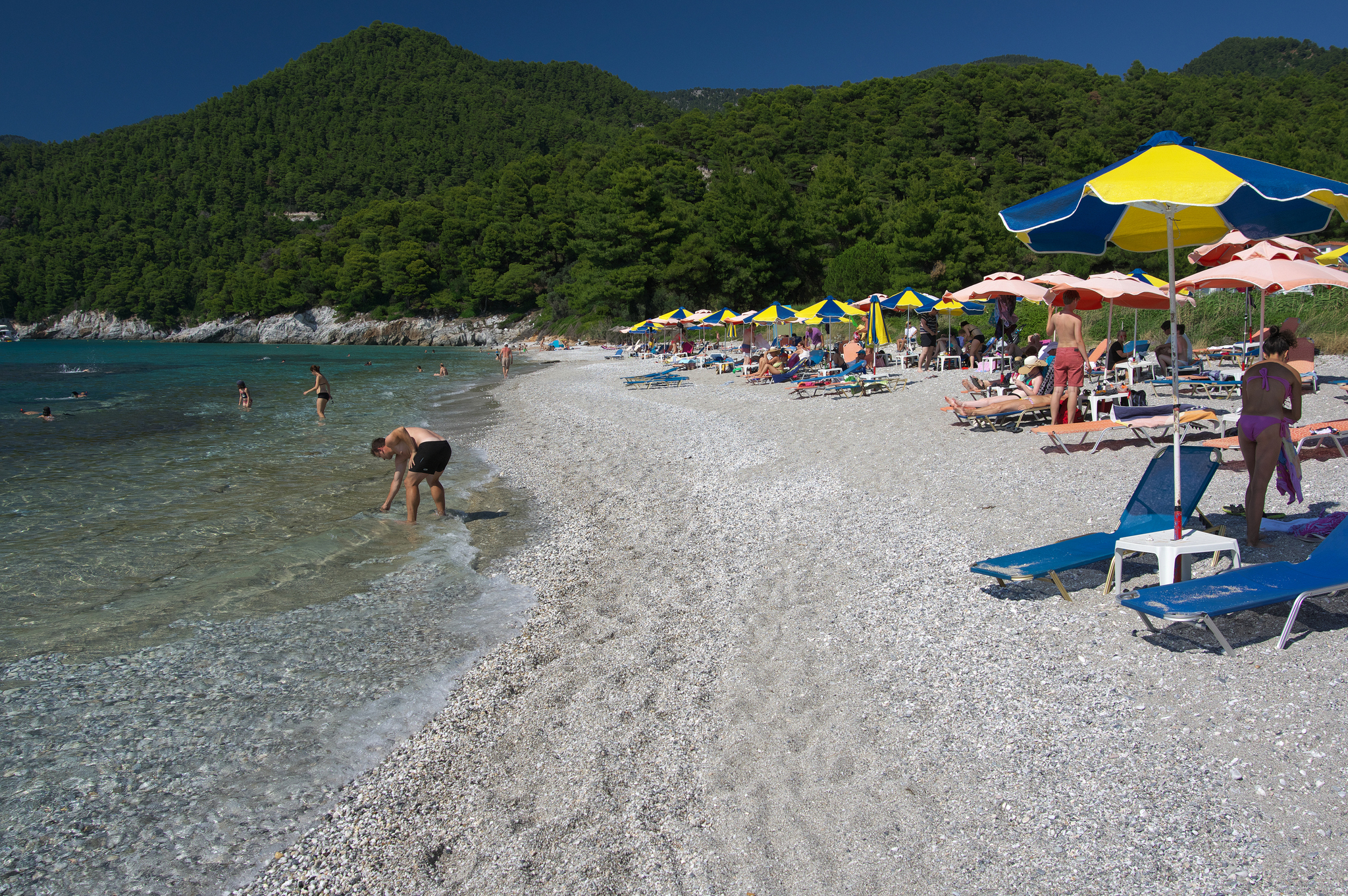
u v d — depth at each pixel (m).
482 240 97.44
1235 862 2.57
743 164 110.69
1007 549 5.84
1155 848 2.69
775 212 62.16
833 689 4.14
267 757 4.03
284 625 5.80
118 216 165.75
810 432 12.24
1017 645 4.32
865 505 7.70
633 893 2.81
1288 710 3.31
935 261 48.97
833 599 5.39
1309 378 10.98
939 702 3.87
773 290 64.19
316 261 110.12
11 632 5.77
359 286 100.94
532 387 27.33
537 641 5.28
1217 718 3.36
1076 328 9.34
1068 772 3.18
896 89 138.25
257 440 15.37
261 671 5.04
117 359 59.47
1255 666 3.70
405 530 8.40
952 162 84.25
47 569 7.21
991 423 10.75
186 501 9.88
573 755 3.80
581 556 7.15
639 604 5.77
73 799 3.72
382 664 5.09
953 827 2.96
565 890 2.86
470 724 4.23
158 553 7.66
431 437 8.84
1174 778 3.03
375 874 3.08
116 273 129.75
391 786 3.70
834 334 33.34
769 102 147.50
